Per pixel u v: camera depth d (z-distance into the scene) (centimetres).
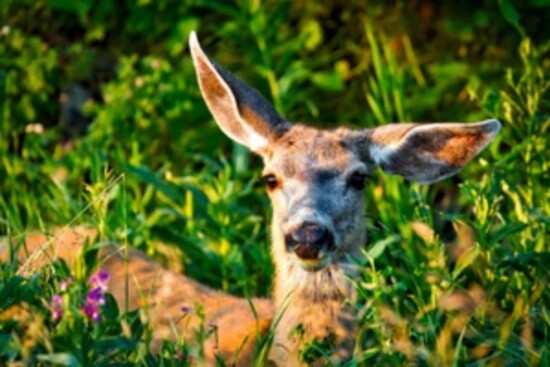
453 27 1747
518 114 1289
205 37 1783
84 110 1600
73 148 1554
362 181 1063
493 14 1750
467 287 1091
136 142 1492
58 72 1694
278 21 1662
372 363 964
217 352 1019
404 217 1234
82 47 1717
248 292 1285
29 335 870
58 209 1340
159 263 1252
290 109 1678
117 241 1257
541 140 1214
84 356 820
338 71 1705
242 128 1136
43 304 894
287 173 1055
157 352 1046
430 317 964
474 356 974
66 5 1703
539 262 1039
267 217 1372
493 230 1123
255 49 1658
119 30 1773
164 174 1507
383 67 1520
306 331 1039
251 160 1562
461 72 1681
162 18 1730
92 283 880
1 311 892
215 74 1120
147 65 1623
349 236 1048
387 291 952
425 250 1177
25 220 1412
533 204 1188
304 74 1633
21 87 1630
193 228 1328
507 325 938
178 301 1158
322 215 1016
